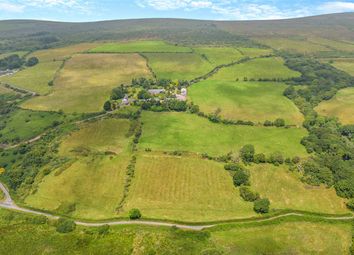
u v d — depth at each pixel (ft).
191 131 593.83
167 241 342.85
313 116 635.66
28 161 530.27
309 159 497.46
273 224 376.07
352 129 593.83
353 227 371.15
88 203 424.87
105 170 481.05
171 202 418.51
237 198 425.69
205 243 341.62
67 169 485.97
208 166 484.74
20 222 396.78
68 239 354.33
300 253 332.19
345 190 424.87
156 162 493.36
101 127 615.16
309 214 398.83
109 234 360.69
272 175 464.65
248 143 552.41
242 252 328.90
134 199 424.87
